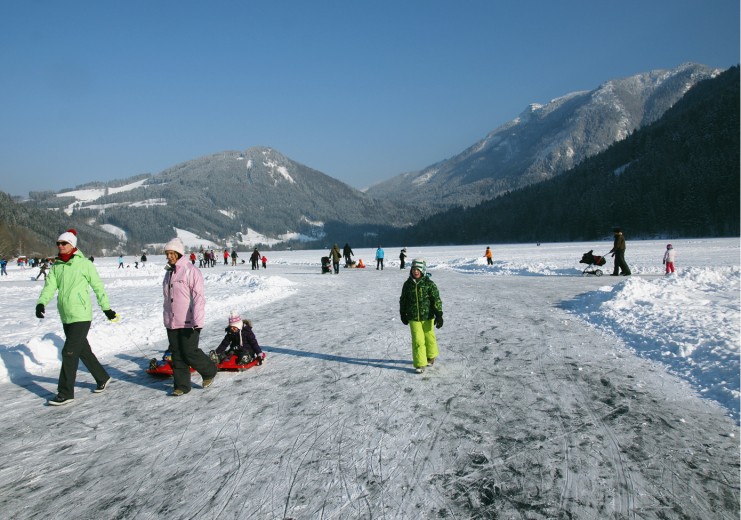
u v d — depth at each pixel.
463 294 14.73
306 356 7.35
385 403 5.15
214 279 23.45
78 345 5.45
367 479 3.54
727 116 113.31
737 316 8.29
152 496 3.40
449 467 3.69
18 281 30.38
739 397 4.87
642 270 21.72
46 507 3.30
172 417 4.92
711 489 3.31
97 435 4.51
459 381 5.86
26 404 5.44
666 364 6.32
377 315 11.23
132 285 23.19
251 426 4.61
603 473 3.55
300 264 44.47
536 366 6.43
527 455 3.86
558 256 41.97
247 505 3.24
